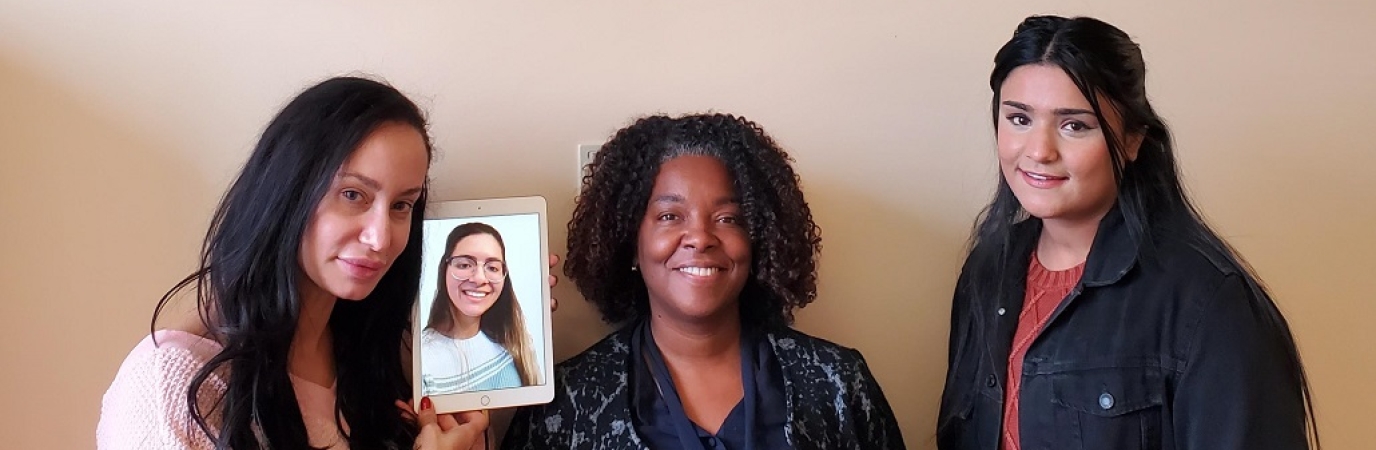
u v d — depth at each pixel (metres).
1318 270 1.38
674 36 1.24
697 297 1.08
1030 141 1.00
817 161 1.28
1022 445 1.05
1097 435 0.99
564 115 1.22
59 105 1.14
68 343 1.16
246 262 0.90
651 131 1.13
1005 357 1.11
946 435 1.21
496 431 1.25
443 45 1.19
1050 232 1.10
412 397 1.09
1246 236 1.36
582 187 1.19
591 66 1.22
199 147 1.16
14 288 1.14
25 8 1.13
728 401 1.13
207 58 1.16
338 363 1.05
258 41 1.16
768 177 1.12
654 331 1.16
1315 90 1.35
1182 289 0.97
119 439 0.85
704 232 1.07
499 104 1.21
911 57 1.29
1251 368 0.92
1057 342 1.05
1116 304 1.02
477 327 1.08
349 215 0.91
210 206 1.17
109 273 1.16
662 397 1.12
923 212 1.31
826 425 1.12
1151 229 1.02
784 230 1.13
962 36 1.30
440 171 1.20
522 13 1.21
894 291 1.32
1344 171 1.36
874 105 1.29
